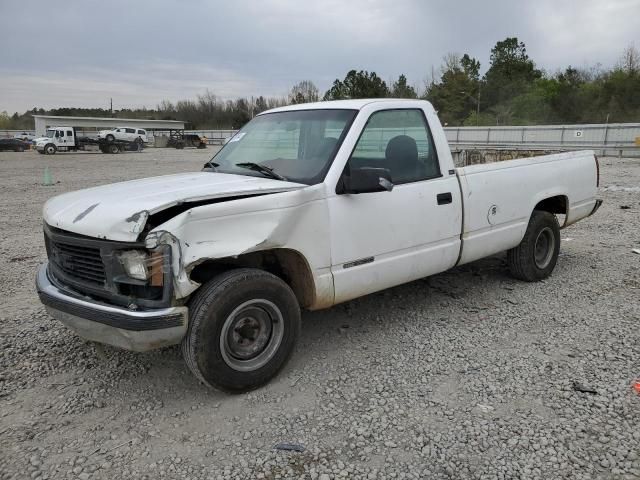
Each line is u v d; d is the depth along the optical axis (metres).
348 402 3.43
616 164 23.38
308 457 2.89
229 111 92.19
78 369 3.96
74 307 3.30
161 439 3.08
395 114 4.38
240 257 3.71
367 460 2.86
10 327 4.79
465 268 6.42
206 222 3.18
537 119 53.81
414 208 4.31
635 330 4.47
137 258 3.09
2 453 2.96
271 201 3.44
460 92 59.59
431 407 3.35
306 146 4.21
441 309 5.07
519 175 5.30
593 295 5.39
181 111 94.38
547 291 5.55
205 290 3.30
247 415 3.30
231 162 4.54
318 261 3.75
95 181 19.09
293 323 3.68
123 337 3.15
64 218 3.46
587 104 53.00
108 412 3.37
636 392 3.47
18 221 10.56
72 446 3.02
